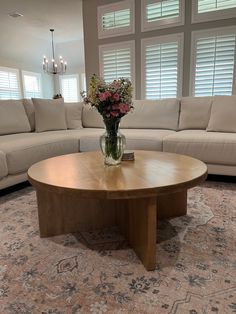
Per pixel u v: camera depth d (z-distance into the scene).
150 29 4.38
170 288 1.07
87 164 1.60
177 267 1.21
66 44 7.86
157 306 0.98
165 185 1.16
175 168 1.46
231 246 1.39
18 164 2.24
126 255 1.33
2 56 6.80
